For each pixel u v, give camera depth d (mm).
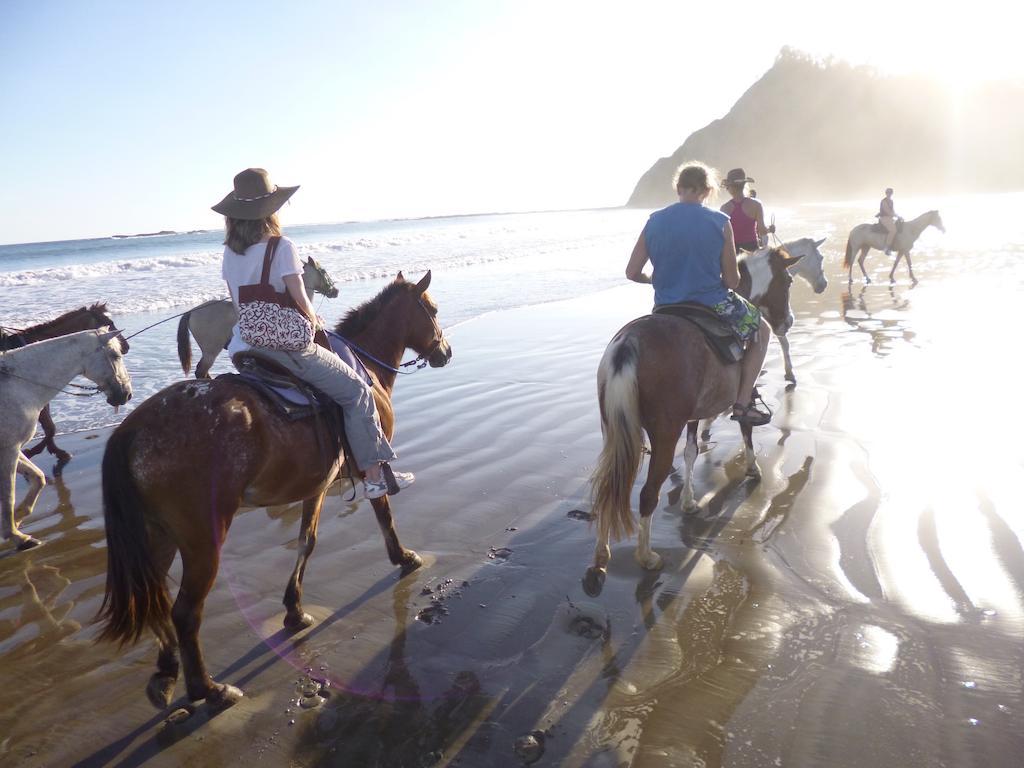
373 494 4207
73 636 4309
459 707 3484
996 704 3223
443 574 4812
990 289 14328
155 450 3178
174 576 5160
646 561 4703
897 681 3420
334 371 3889
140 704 3637
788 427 7094
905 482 5516
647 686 3535
